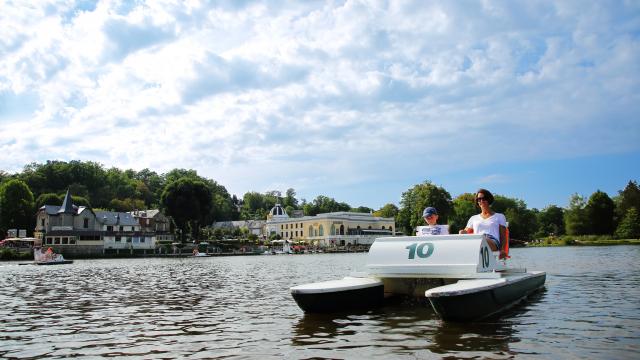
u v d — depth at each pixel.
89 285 20.27
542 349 6.73
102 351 7.24
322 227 132.88
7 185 99.00
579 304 11.15
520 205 129.38
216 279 22.94
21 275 29.73
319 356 6.61
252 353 6.91
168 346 7.50
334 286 10.06
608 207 106.50
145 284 20.31
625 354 6.42
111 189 151.12
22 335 8.62
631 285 15.45
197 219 109.94
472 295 8.46
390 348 6.97
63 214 95.88
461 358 6.30
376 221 142.00
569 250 64.69
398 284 11.49
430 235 10.80
